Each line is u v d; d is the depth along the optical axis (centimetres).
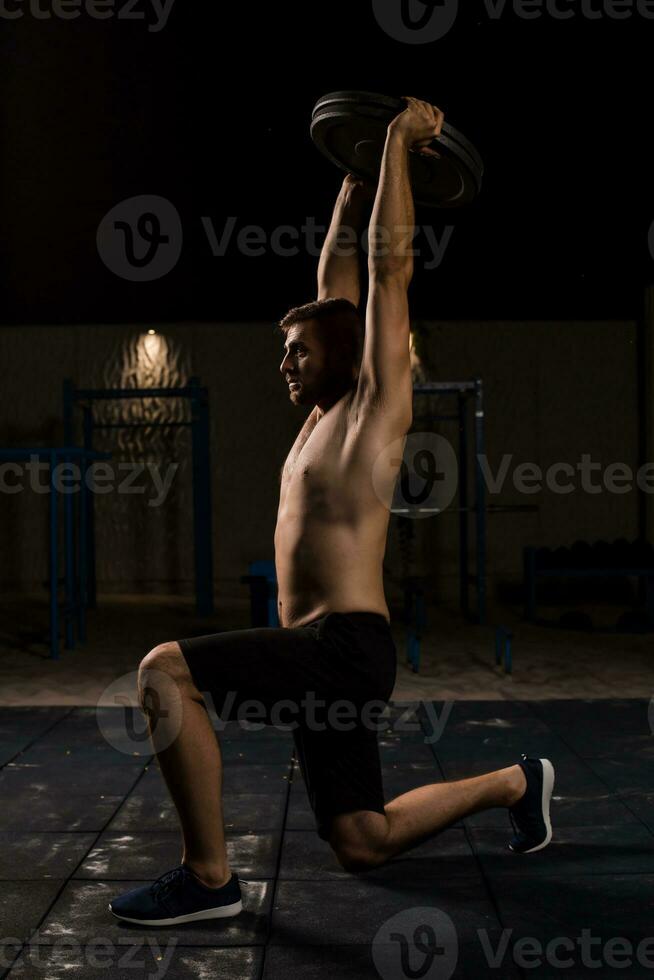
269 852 262
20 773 346
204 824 214
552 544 1037
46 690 539
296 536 218
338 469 215
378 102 224
